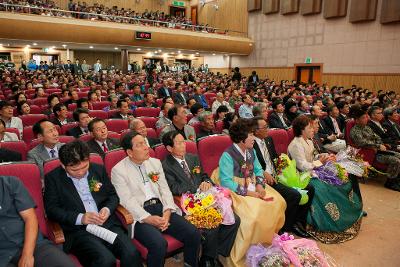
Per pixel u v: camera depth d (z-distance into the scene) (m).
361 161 3.65
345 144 4.67
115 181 2.38
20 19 12.49
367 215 3.62
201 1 22.03
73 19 13.71
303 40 15.54
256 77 14.87
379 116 5.09
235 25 19.73
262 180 2.89
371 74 12.87
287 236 2.60
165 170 2.68
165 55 21.30
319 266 2.42
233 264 2.46
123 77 12.21
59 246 2.11
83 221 2.08
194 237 2.24
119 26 14.70
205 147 3.17
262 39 17.95
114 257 2.01
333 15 13.81
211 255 2.40
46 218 2.19
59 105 4.88
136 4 21.47
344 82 13.88
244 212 2.50
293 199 2.99
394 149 4.64
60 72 13.37
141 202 2.38
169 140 2.70
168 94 9.38
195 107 4.89
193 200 2.46
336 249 2.90
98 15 14.38
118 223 2.33
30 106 6.04
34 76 11.51
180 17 21.89
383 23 12.21
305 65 15.52
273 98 8.23
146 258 2.15
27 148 3.24
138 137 2.37
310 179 3.25
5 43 14.44
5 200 1.87
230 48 17.88
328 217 3.10
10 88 9.14
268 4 17.02
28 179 2.14
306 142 3.55
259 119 3.35
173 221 2.34
